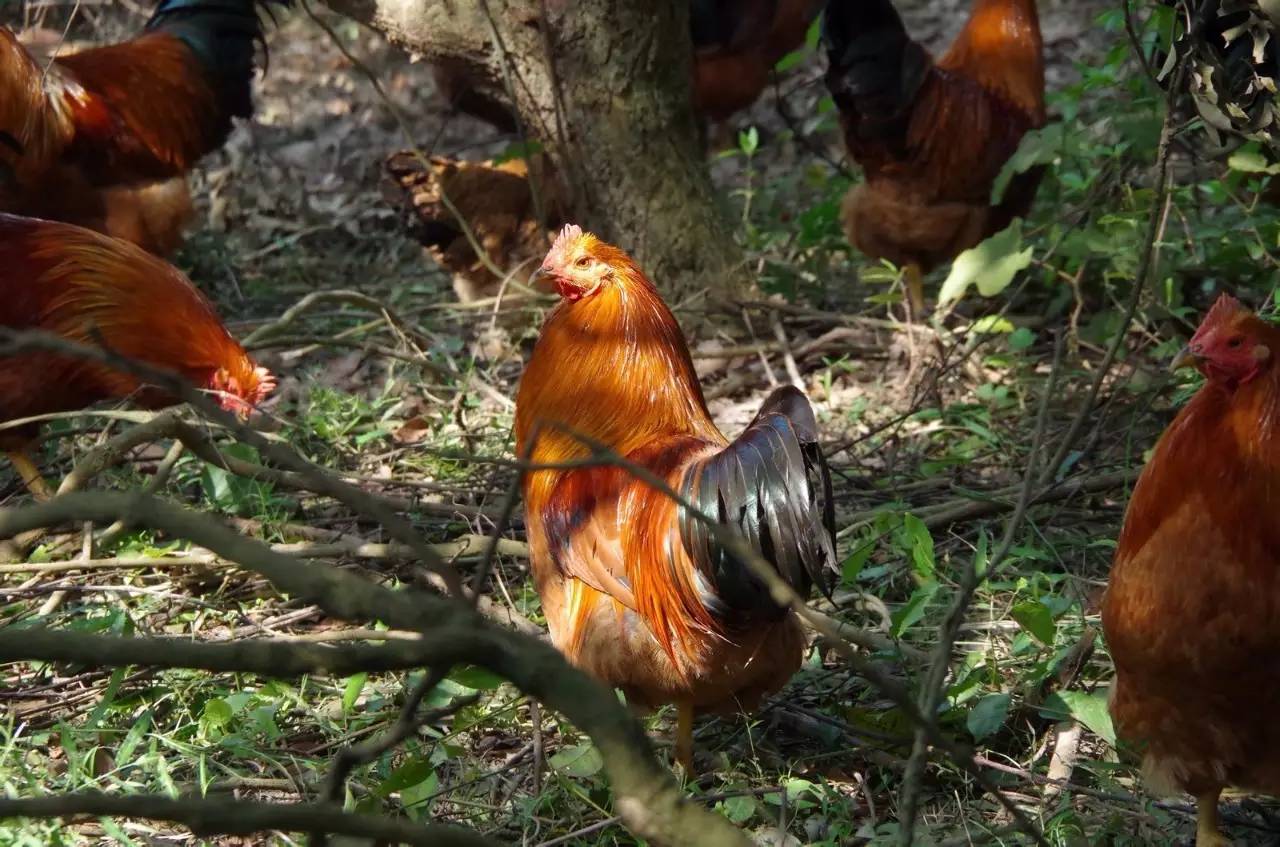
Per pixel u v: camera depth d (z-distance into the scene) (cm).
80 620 864
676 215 1338
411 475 1120
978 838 670
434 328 1411
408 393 1272
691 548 643
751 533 624
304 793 716
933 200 1334
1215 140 870
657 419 731
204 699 795
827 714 800
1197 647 581
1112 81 1285
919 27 2264
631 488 690
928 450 1129
